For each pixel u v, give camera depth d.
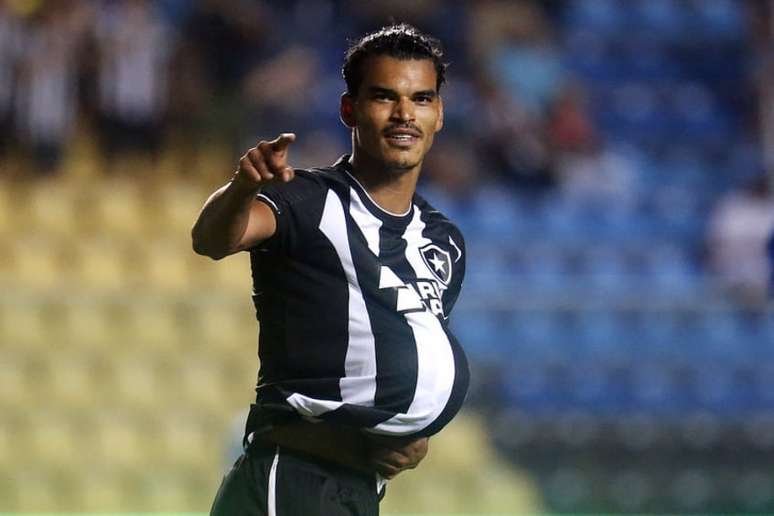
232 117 47.72
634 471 40.09
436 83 13.64
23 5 43.94
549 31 57.22
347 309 13.12
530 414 40.62
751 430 41.44
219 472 38.25
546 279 46.38
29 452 37.31
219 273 44.00
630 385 42.34
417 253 13.73
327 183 13.30
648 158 55.19
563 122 51.78
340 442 13.30
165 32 47.38
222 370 40.66
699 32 61.09
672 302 43.25
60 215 43.84
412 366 13.16
